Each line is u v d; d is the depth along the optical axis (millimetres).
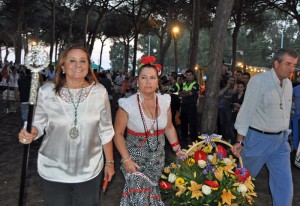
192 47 13898
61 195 2809
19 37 31688
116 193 4965
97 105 2758
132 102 3150
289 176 3730
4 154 7016
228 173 3361
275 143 3715
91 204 2900
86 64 2732
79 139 2719
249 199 3471
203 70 26859
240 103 7500
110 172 2971
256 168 3826
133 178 3137
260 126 3697
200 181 3305
